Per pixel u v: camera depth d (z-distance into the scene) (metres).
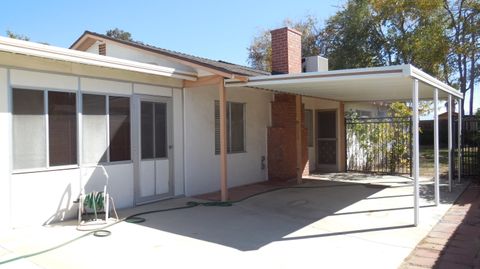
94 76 7.81
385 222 7.22
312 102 15.18
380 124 14.67
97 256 5.43
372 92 10.63
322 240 6.18
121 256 5.44
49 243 5.98
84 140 7.68
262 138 12.54
